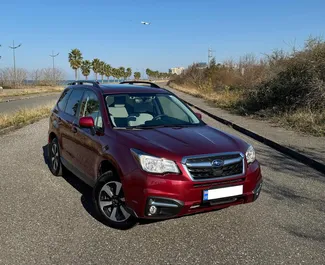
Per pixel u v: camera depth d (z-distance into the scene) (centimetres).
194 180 372
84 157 499
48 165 710
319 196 538
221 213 464
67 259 347
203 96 2902
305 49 1469
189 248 370
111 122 468
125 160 394
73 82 666
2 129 1140
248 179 403
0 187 566
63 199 514
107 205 426
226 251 364
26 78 5409
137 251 363
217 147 404
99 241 384
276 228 421
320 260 348
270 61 1759
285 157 800
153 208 371
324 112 1184
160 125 484
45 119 1516
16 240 385
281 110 1422
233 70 3656
